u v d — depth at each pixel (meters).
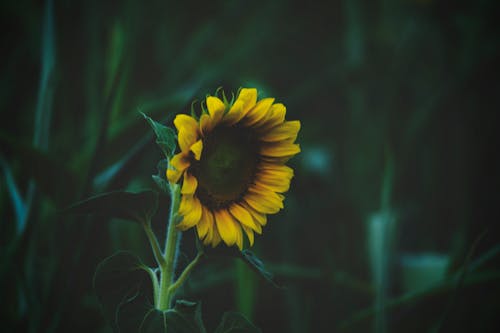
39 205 1.28
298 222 1.86
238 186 0.88
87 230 1.10
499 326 1.27
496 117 2.22
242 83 1.77
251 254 0.89
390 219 1.38
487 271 1.20
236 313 0.87
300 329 1.33
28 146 1.20
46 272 1.34
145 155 1.20
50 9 1.35
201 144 0.81
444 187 2.13
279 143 0.89
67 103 1.60
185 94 1.40
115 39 1.51
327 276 1.36
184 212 0.82
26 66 2.18
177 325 0.84
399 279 1.55
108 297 0.86
